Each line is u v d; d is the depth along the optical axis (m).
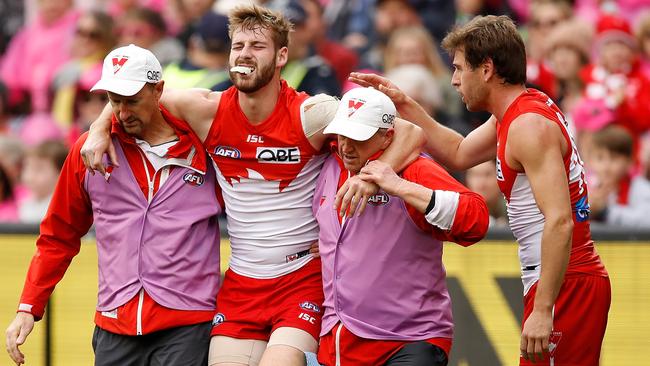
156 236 19.88
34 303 20.34
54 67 37.19
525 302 19.06
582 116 30.89
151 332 19.92
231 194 19.94
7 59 37.84
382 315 18.95
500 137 18.56
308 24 30.94
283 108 19.55
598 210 28.09
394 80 30.53
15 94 37.12
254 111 19.47
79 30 34.59
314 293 19.88
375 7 35.22
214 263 20.31
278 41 19.38
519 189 18.61
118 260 19.98
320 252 19.47
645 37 33.50
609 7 36.00
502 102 18.67
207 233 20.20
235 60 19.20
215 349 19.84
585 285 18.67
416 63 31.58
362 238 18.97
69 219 20.47
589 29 32.88
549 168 17.86
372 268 18.94
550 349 18.88
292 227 19.81
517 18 35.41
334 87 29.30
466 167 20.48
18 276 25.09
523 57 18.59
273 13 19.42
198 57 28.52
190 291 20.00
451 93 31.53
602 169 28.27
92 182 20.03
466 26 18.78
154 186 19.94
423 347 18.84
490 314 24.61
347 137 18.66
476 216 18.30
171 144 19.88
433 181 18.69
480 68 18.59
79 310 24.91
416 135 19.11
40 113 36.09
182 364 19.89
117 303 19.95
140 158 19.98
